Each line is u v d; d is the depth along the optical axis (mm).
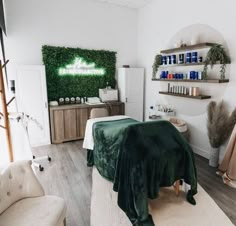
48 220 1419
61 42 4352
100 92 4852
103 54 4855
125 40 5109
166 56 4191
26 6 3887
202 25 3400
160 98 4660
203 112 3574
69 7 4301
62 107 4152
